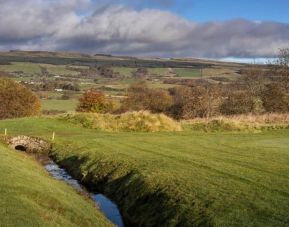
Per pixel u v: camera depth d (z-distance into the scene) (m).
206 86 103.25
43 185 26.31
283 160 31.05
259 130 54.78
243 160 31.27
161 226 21.38
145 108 115.62
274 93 87.88
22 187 23.77
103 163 34.22
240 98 90.75
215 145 39.66
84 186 32.59
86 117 60.88
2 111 109.31
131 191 27.05
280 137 46.47
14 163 31.98
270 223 18.20
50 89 185.75
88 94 114.94
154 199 24.30
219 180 25.05
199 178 25.66
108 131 56.16
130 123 57.59
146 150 37.41
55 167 39.66
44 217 19.81
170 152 35.91
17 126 59.28
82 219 21.78
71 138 49.31
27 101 112.62
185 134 51.22
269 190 22.59
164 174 27.12
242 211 19.75
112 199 28.36
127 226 23.58
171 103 112.31
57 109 136.62
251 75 93.75
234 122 56.94
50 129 57.28
